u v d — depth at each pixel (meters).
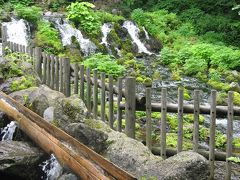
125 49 18.39
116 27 19.11
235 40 20.84
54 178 4.61
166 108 5.17
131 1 23.91
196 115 5.05
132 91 5.26
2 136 6.15
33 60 8.34
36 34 15.75
